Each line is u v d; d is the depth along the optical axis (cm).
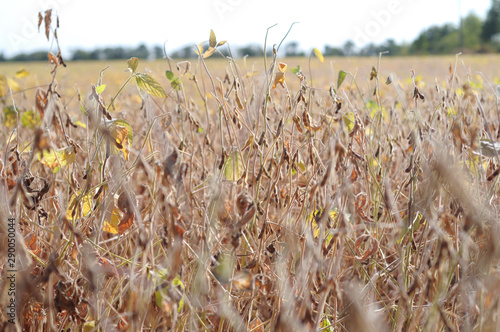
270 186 134
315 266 109
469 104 153
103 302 133
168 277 106
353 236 156
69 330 129
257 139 148
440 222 122
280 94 241
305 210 134
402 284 125
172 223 100
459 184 109
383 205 161
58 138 166
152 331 115
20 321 112
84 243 132
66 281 116
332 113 168
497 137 159
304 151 177
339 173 134
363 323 90
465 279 116
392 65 1462
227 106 144
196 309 119
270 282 132
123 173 124
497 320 104
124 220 113
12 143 174
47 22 133
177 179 100
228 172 138
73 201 131
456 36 4159
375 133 178
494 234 107
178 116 187
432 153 133
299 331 100
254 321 136
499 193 144
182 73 169
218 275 117
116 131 121
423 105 243
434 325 109
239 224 114
